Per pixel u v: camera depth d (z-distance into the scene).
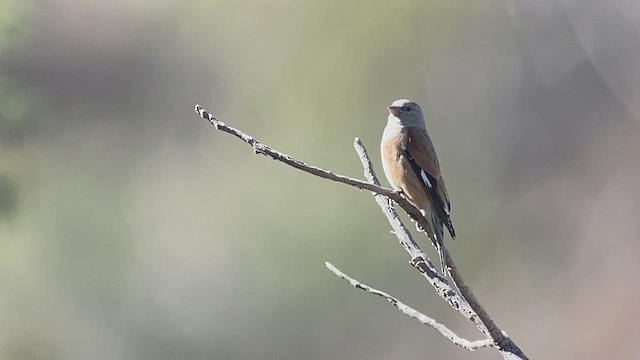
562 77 21.44
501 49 20.52
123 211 16.89
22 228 12.60
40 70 17.52
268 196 16.67
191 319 16.39
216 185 17.22
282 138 17.39
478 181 19.78
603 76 21.75
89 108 18.72
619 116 21.45
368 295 16.41
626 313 17.50
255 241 16.52
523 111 20.80
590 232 19.52
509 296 18.69
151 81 19.42
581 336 17.67
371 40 18.06
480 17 20.06
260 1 18.70
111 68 19.16
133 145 18.47
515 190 20.27
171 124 19.02
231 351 16.41
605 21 22.78
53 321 14.96
